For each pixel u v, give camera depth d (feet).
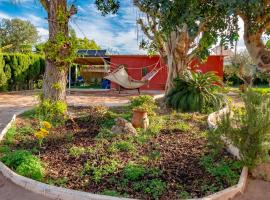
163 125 26.53
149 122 26.81
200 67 70.49
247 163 15.70
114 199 12.42
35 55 72.74
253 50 14.05
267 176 15.52
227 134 16.34
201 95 36.17
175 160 17.46
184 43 39.22
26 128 24.66
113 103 43.47
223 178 14.97
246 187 14.64
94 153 18.35
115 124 24.20
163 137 22.72
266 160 15.42
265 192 14.21
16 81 66.18
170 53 40.50
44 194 13.47
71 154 18.21
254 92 16.11
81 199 12.73
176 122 28.12
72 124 26.58
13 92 63.21
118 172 15.51
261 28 13.71
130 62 74.69
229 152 18.66
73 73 88.02
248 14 11.93
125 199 12.37
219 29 12.42
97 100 49.73
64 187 13.88
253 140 15.47
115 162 16.72
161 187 13.67
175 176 15.15
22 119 29.32
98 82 93.25
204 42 13.99
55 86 29.58
